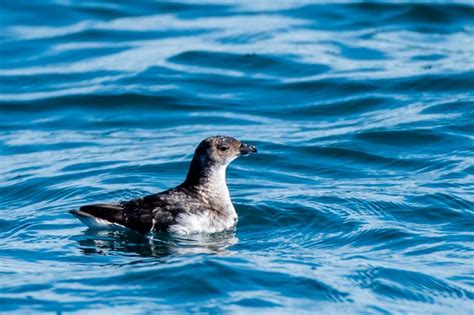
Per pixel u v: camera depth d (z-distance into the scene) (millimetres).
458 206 16188
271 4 31859
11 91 25078
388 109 22688
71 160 19922
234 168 18891
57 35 29344
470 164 18531
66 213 16375
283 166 19141
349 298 12352
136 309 11875
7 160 20281
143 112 23438
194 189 15281
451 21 29406
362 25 29312
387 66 25516
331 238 14945
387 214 15914
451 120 21125
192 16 30969
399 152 19656
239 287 12531
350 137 20391
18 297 12266
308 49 27141
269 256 13852
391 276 13062
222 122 22531
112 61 26969
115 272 13102
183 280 12641
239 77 25406
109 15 31188
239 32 28906
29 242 14781
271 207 16047
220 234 15180
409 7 29953
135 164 19281
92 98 24031
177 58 26703
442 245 14430
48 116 23406
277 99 23969
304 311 11945
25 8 31406
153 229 14719
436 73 24344
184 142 20984
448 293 12656
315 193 16984
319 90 24250
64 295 12328
